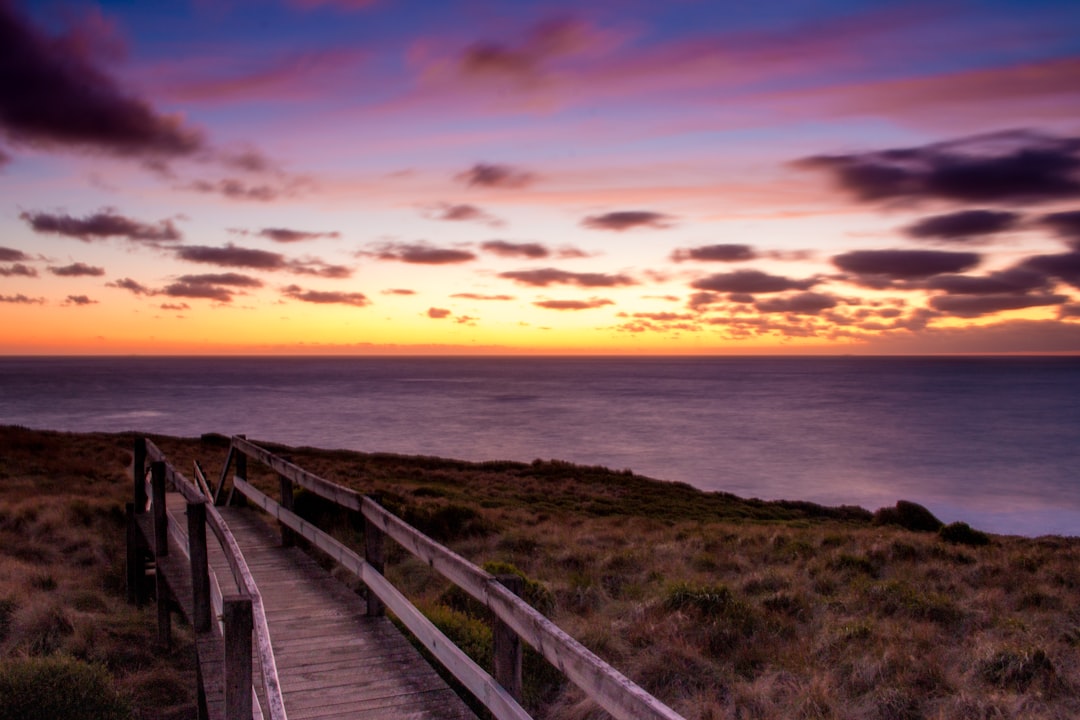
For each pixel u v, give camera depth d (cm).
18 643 795
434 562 461
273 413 10738
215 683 491
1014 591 1007
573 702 675
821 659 742
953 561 1230
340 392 17138
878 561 1233
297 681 502
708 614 859
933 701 628
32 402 12556
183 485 671
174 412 10625
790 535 1535
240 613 332
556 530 1744
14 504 1453
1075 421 10506
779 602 947
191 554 592
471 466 4109
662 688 698
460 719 446
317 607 673
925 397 16550
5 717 536
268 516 1508
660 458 6475
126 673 790
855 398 16138
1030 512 4247
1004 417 11156
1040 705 607
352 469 3559
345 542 1373
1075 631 799
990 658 695
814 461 6356
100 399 13550
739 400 15238
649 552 1355
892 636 770
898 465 6166
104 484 1998
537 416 10838
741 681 694
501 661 370
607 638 796
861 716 613
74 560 1179
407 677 511
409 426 9044
